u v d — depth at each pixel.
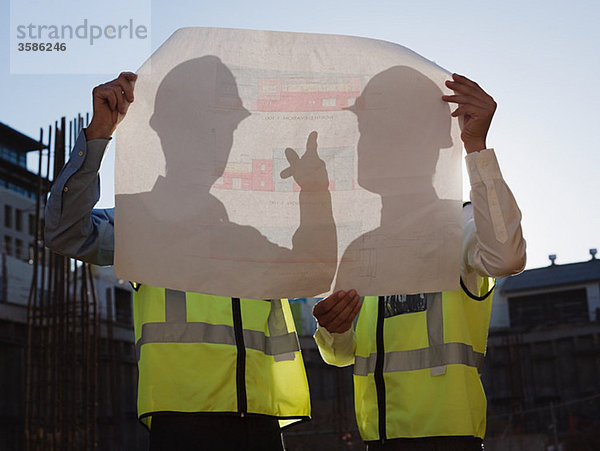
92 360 14.92
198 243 2.19
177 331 2.36
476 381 2.46
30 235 30.92
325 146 2.22
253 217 2.21
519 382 28.22
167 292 2.40
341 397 25.81
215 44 2.20
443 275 2.22
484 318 2.56
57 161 11.40
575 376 29.52
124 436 23.62
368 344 2.62
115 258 2.15
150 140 2.19
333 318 2.29
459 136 2.23
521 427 28.20
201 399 2.30
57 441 13.70
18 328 22.44
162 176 2.20
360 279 2.23
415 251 2.22
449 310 2.47
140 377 2.37
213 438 2.31
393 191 2.23
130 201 2.18
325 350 2.71
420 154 2.23
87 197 2.28
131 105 2.19
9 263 23.44
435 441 2.37
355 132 2.22
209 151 2.20
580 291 32.50
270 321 2.53
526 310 33.28
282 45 2.21
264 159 2.22
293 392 2.49
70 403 14.63
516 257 2.18
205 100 2.20
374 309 2.63
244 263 2.20
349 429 24.27
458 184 2.23
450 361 2.42
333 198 2.22
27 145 32.50
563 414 29.02
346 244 2.23
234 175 2.21
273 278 2.21
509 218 2.18
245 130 2.21
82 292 14.29
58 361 14.02
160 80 2.19
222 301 2.43
